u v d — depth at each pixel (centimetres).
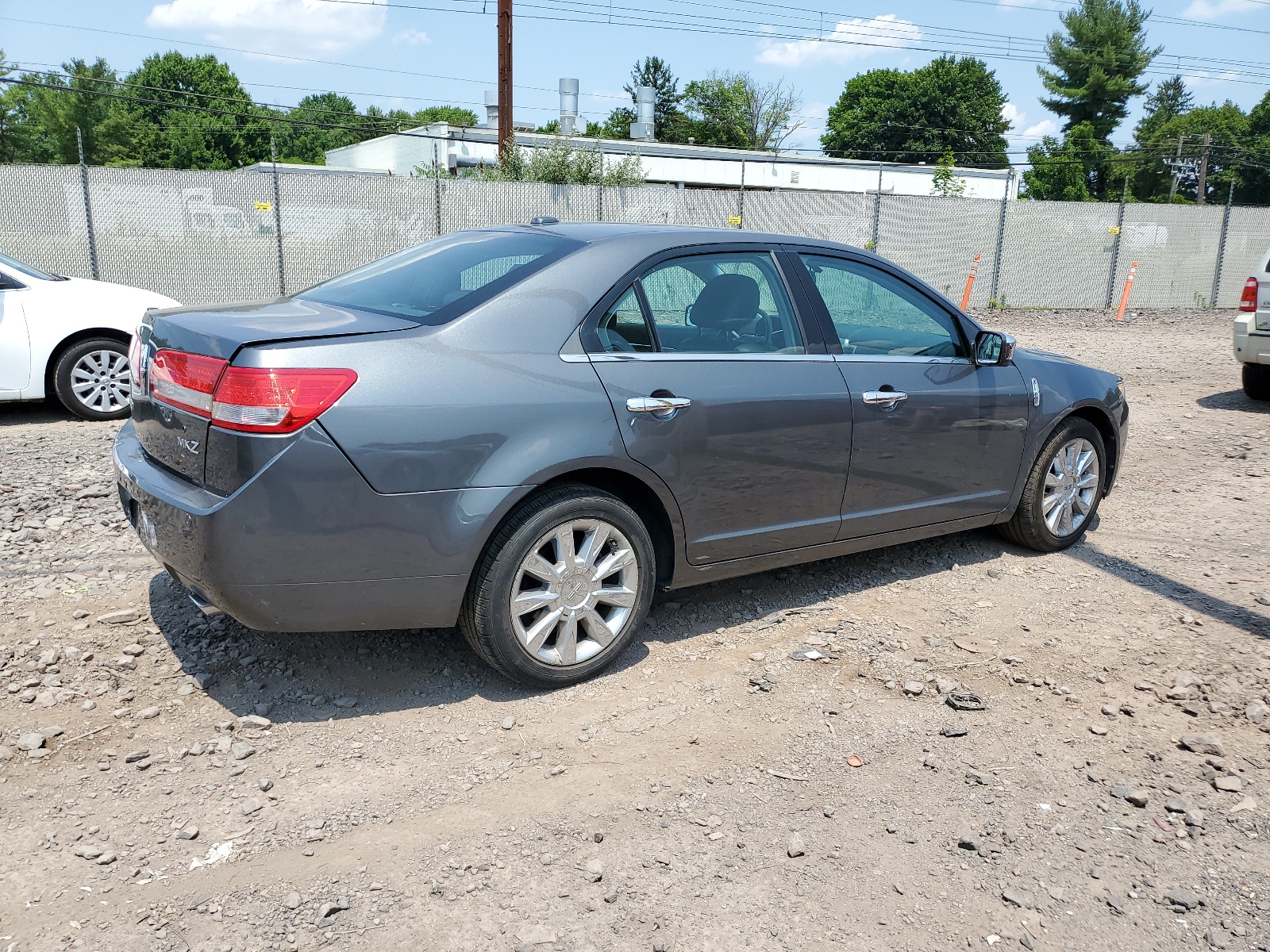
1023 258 2238
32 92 6750
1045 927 245
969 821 287
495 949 231
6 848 262
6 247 1502
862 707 353
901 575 489
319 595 308
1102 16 6525
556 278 350
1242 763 321
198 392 307
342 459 299
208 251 1631
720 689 363
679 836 276
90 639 384
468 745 321
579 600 352
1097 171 6712
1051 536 520
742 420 378
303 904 245
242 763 306
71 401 802
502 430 322
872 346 432
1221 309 2411
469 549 321
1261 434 877
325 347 303
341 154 3791
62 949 227
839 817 287
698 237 390
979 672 383
